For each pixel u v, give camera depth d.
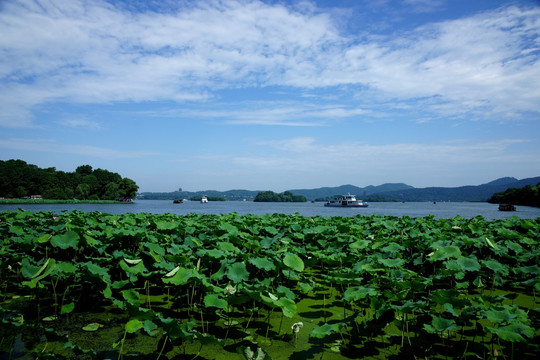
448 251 8.58
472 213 63.09
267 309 7.80
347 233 13.20
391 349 5.83
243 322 6.97
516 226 14.62
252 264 7.97
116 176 137.75
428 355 5.54
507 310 5.46
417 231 13.02
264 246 10.42
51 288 8.34
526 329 4.81
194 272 6.59
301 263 7.85
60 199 104.31
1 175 95.12
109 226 11.49
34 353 5.32
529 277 9.79
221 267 7.77
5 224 12.02
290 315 5.58
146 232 9.97
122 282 7.19
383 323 5.73
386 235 13.13
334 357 5.50
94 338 5.99
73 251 9.57
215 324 6.79
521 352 5.20
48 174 111.75
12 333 5.30
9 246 9.25
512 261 9.92
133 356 5.31
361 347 5.89
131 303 5.20
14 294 8.30
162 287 9.05
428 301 6.60
